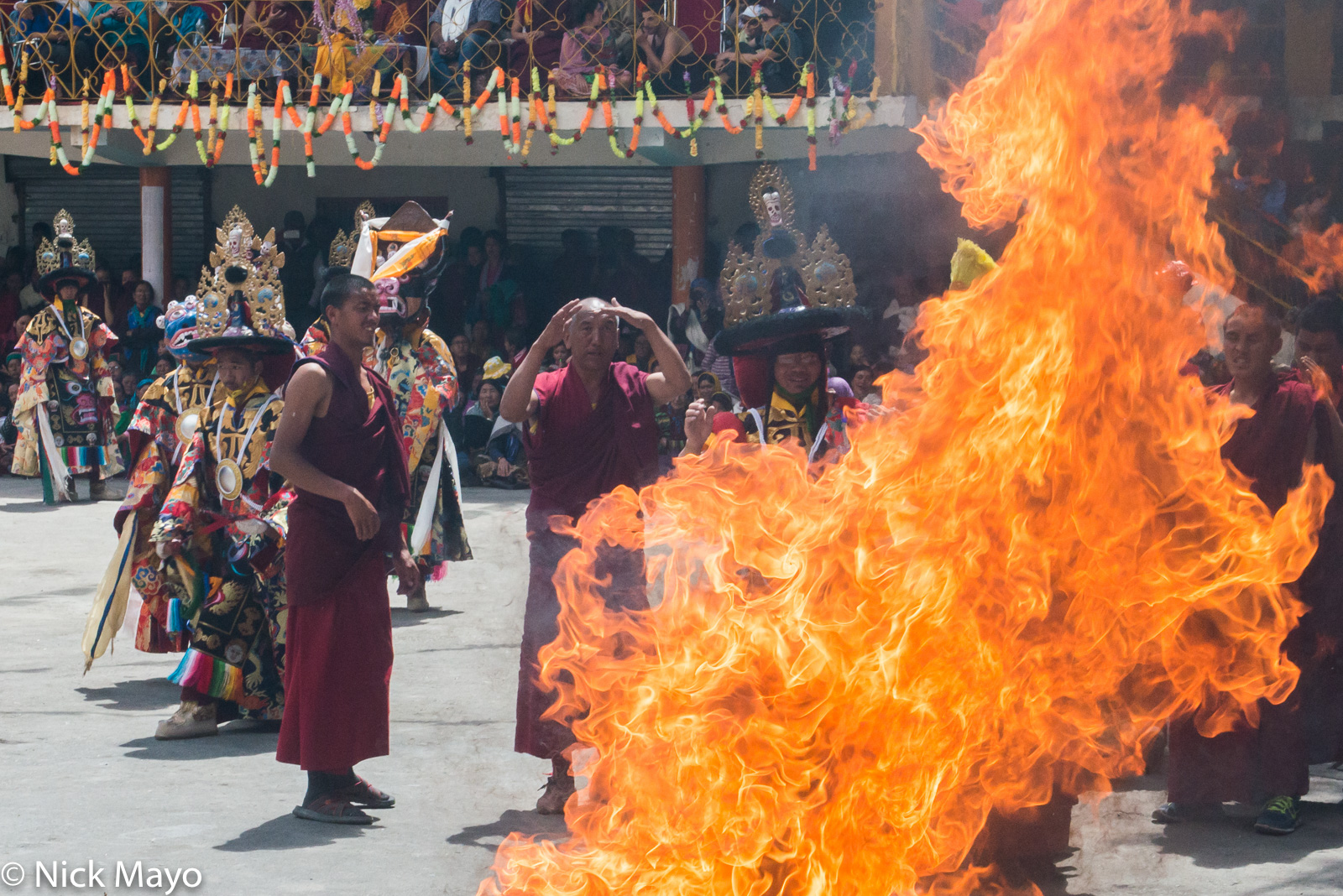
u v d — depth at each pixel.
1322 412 8.29
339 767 7.84
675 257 25.03
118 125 24.30
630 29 23.14
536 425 8.13
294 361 10.02
